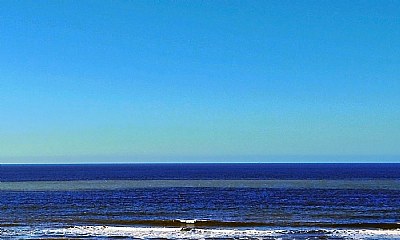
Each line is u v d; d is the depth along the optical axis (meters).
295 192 82.94
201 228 43.81
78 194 80.56
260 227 44.34
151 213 54.75
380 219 49.41
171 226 45.28
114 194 80.44
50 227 44.53
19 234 40.91
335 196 74.69
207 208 59.50
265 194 79.12
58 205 63.34
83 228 43.84
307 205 62.31
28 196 76.75
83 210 57.78
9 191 87.75
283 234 40.44
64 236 39.97
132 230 42.75
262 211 56.09
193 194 79.94
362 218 50.12
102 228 43.75
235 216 51.78
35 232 41.81
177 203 65.62
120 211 56.62
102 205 63.34
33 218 50.66
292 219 49.34
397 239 38.28
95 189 92.94
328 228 43.50
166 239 38.56
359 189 89.12
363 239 38.28
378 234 40.41
